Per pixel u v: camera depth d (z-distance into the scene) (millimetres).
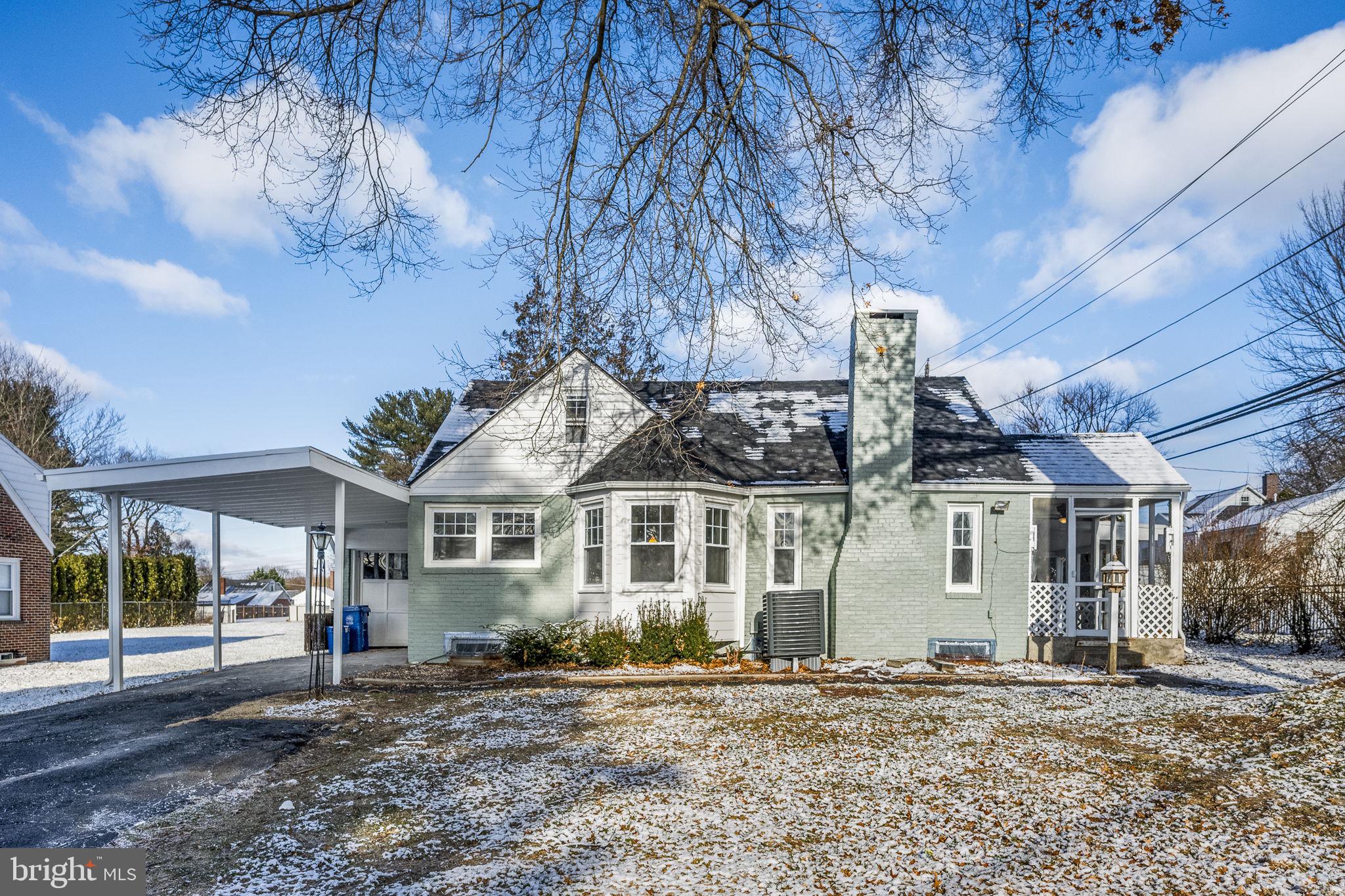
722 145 8875
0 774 7664
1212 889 4621
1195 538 33125
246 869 5246
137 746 8594
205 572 63969
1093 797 6191
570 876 4965
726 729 8695
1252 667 15250
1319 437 25750
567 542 15938
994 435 17562
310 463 11570
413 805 6441
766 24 8031
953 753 7547
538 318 9789
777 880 4867
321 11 7477
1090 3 7320
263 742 8656
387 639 20172
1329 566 20531
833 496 15789
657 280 9281
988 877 4855
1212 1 7109
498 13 8320
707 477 15094
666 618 14547
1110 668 13570
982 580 15633
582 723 9289
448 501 16000
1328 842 5160
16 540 19922
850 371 16141
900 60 8266
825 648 15500
